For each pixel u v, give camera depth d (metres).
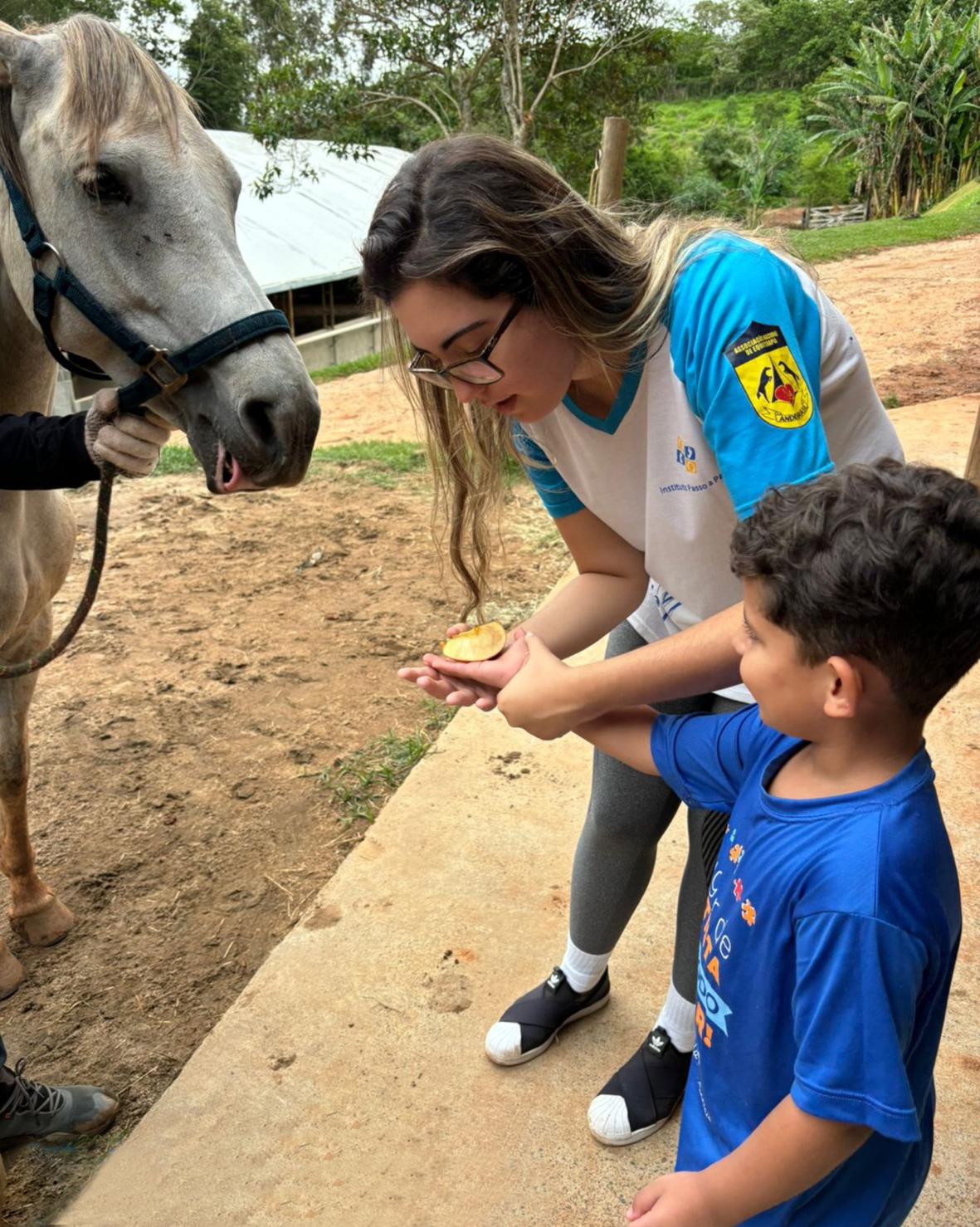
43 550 2.39
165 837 3.01
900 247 15.30
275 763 3.36
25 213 1.91
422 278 1.12
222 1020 2.16
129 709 3.71
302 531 5.44
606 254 1.19
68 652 4.15
